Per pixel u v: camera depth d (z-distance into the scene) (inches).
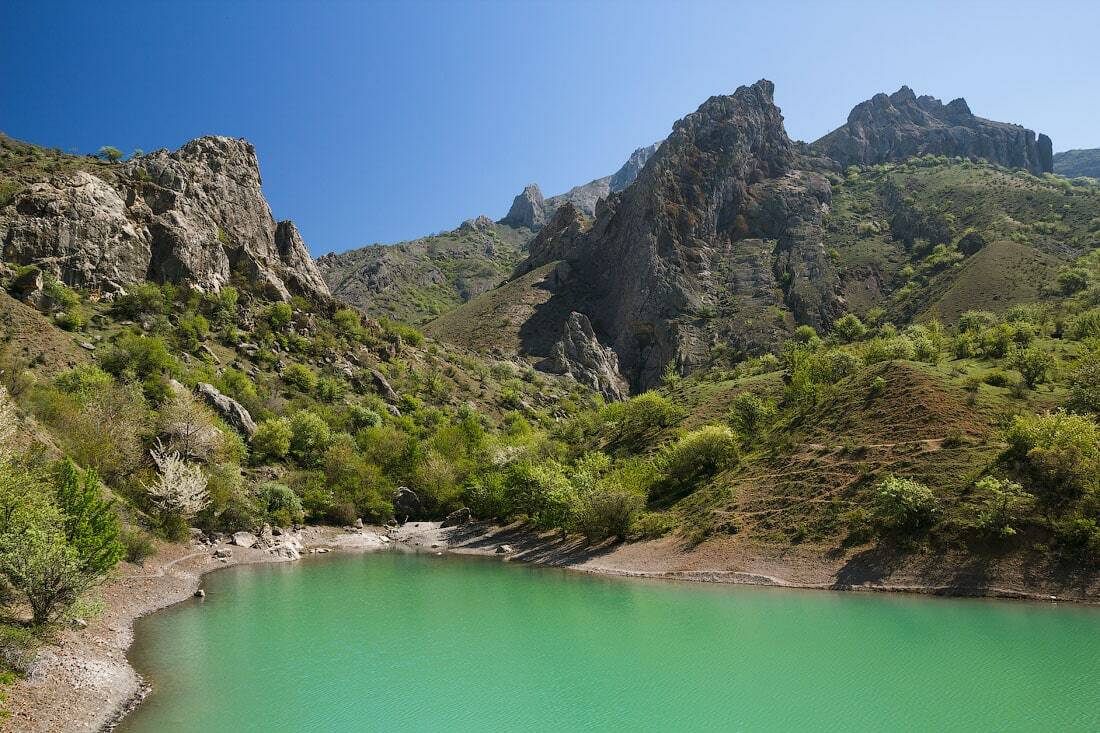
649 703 829.8
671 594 1512.1
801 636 1108.5
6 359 2269.9
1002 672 904.9
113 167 4690.0
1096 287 4323.3
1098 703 798.5
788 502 1902.1
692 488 2379.4
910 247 7819.9
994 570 1384.1
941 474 1688.0
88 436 1839.3
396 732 737.0
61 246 3671.3
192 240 4362.7
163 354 3169.3
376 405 4148.6
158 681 862.5
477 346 7411.4
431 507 3240.7
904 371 2301.9
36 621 831.7
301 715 776.9
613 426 3846.0
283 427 3088.1
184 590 1453.0
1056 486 1466.5
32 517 879.1
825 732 732.7
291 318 4734.3
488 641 1115.9
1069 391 2059.5
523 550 2358.5
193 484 1929.1
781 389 3353.8
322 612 1320.1
